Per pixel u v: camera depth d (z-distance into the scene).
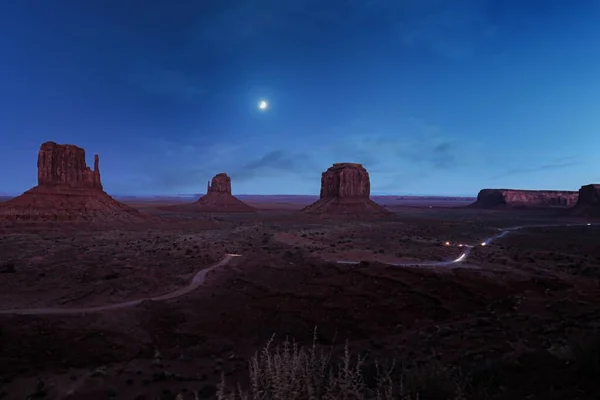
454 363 16.17
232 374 18.41
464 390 8.96
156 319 28.98
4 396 15.92
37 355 20.88
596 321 21.70
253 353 23.11
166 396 15.39
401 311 29.62
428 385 9.27
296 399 6.34
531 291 31.44
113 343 23.98
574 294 29.97
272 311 31.20
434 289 32.38
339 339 26.19
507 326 23.11
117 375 17.95
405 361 17.55
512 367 10.74
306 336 27.14
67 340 23.14
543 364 10.40
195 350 23.45
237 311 31.42
